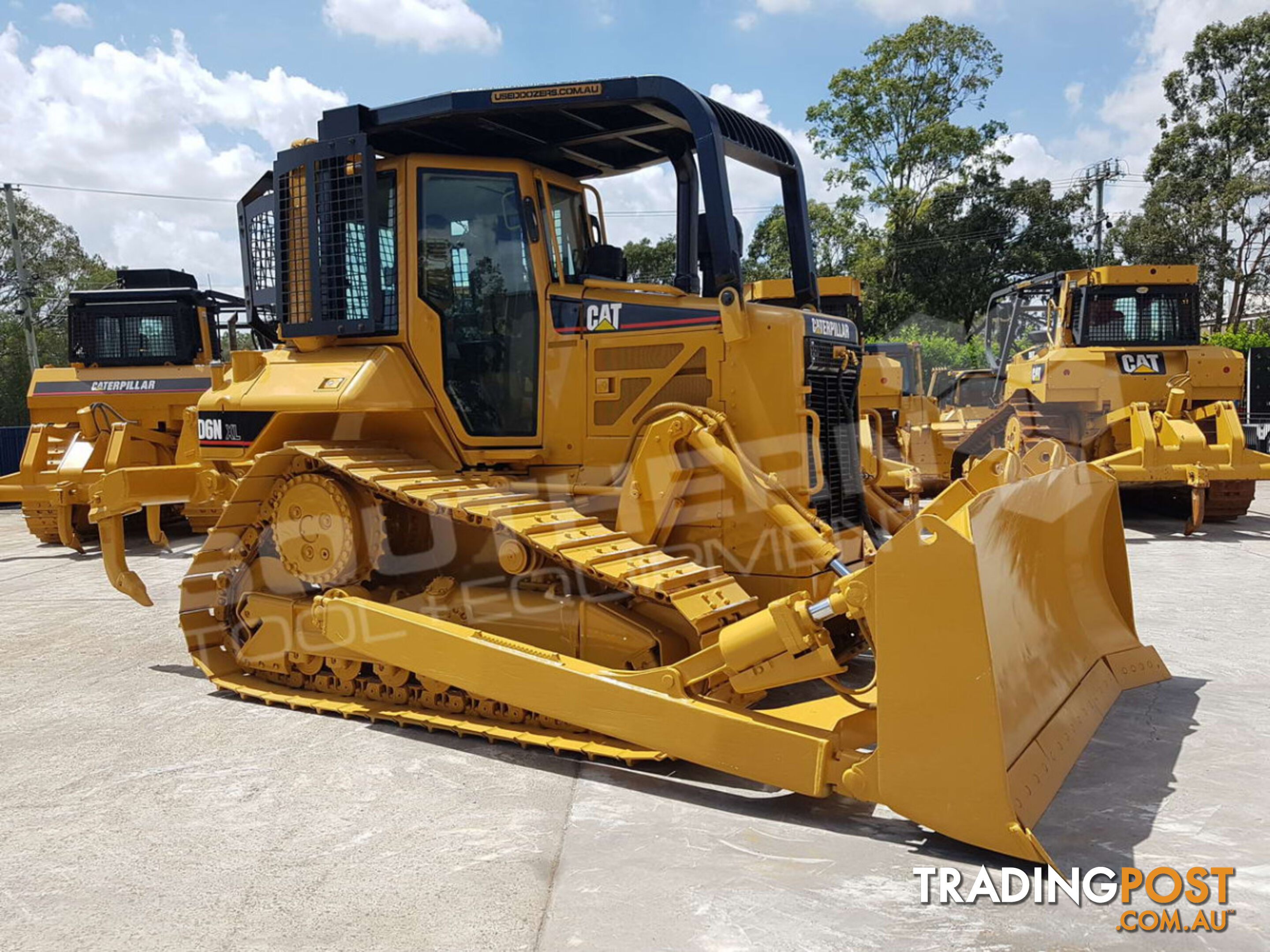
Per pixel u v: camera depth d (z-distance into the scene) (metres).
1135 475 9.79
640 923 2.59
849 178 28.77
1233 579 7.53
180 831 3.21
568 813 3.31
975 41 27.67
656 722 3.46
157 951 2.47
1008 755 3.00
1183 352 10.34
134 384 11.10
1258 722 4.16
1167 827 3.15
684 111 3.96
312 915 2.64
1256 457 9.77
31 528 10.85
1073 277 11.01
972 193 24.86
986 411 12.43
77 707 4.61
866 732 3.36
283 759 3.87
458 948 2.47
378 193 4.48
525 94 4.14
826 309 11.24
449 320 4.48
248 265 5.14
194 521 10.47
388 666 4.31
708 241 4.83
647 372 4.26
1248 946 2.47
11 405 37.62
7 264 37.75
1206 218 30.92
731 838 3.10
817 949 2.46
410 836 3.14
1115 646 4.63
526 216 4.44
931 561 2.83
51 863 2.98
